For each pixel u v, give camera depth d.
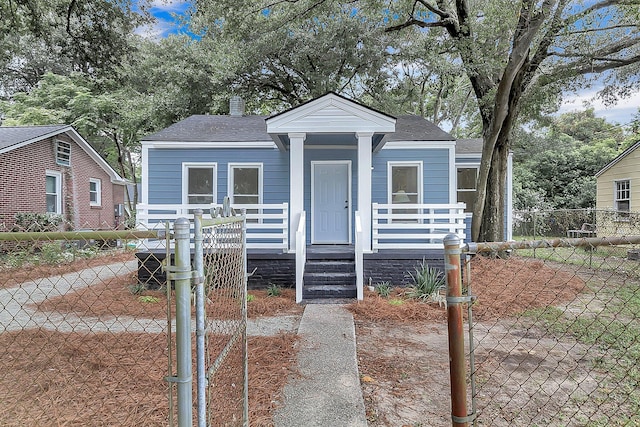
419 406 3.25
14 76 24.06
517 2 8.00
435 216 8.02
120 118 19.95
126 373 3.68
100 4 9.73
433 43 12.08
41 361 3.97
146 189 9.92
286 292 7.63
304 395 3.33
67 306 6.19
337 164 10.08
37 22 9.50
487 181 11.00
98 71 11.43
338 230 10.08
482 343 4.82
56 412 2.96
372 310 6.31
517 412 3.11
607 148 25.12
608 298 6.98
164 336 4.77
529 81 10.41
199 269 1.67
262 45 15.49
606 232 14.78
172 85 17.14
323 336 4.97
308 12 11.72
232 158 10.05
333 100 8.03
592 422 2.93
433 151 10.12
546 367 4.04
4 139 13.82
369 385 3.65
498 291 7.38
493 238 10.88
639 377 3.70
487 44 9.72
